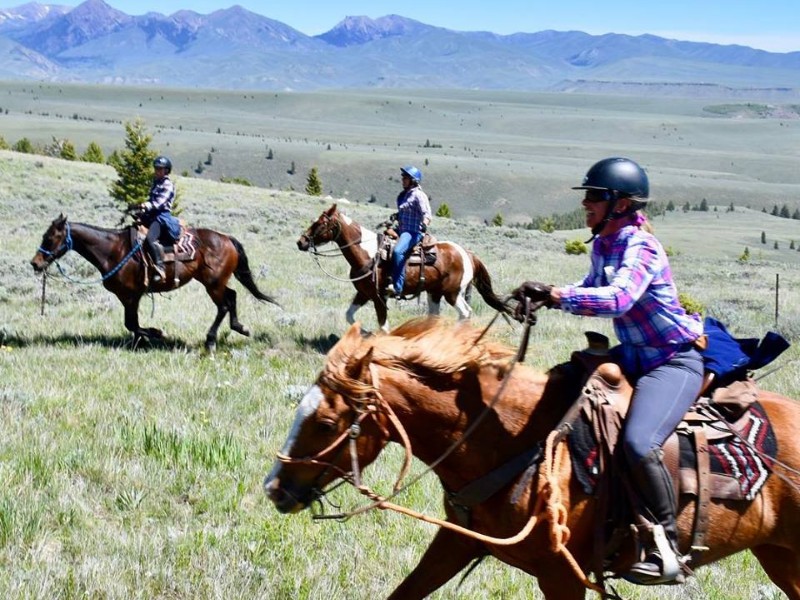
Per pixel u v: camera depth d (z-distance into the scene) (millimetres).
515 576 6852
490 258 36312
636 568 4688
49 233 14680
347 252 15516
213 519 7523
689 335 4844
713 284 32156
